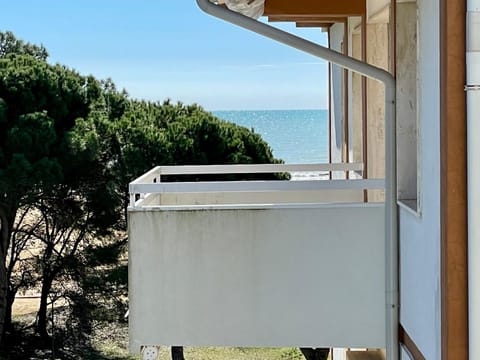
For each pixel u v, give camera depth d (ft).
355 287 16.26
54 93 46.26
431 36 12.71
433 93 12.59
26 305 51.67
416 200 15.64
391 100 16.11
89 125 47.24
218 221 16.30
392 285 16.03
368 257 16.25
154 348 16.53
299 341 16.31
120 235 49.65
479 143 10.16
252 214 16.25
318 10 22.38
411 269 14.83
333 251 16.25
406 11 16.43
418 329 14.17
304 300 16.29
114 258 49.08
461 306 10.45
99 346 49.52
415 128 16.15
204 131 51.90
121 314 49.42
